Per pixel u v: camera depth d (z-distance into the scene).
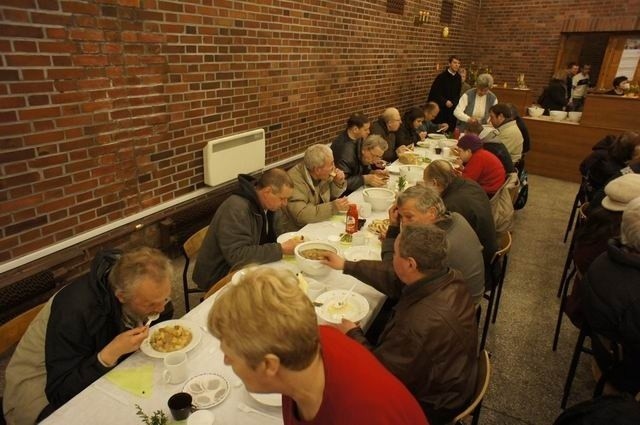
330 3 4.24
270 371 0.68
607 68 7.45
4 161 2.00
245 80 3.38
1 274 2.09
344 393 0.73
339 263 1.75
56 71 2.12
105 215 2.55
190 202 3.15
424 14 6.19
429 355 1.21
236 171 3.41
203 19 2.88
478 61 8.40
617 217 2.11
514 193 3.21
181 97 2.86
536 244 3.96
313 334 0.69
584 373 2.28
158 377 1.18
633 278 1.54
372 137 3.30
